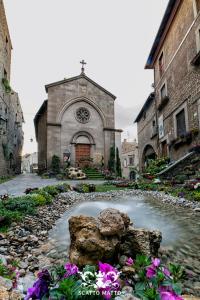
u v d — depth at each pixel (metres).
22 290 2.04
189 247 3.48
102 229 2.63
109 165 20.77
